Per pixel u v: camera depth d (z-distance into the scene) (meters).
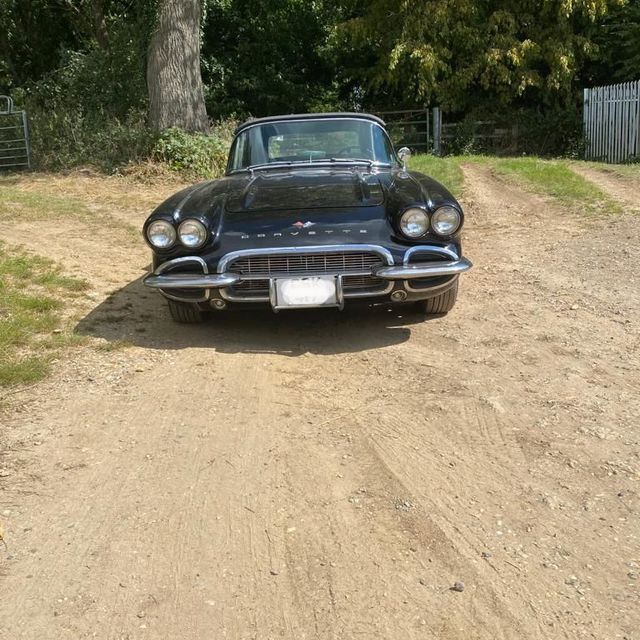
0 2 20.84
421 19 18.80
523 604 2.32
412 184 4.83
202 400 3.84
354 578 2.45
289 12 23.30
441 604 2.32
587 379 4.00
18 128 14.47
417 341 4.69
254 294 4.40
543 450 3.24
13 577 2.48
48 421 3.60
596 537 2.64
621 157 17.22
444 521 2.75
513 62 18.48
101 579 2.47
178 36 14.05
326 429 3.51
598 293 5.66
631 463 3.11
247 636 2.20
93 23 20.25
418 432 3.45
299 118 5.96
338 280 4.32
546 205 9.63
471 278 6.29
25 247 7.61
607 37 19.84
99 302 5.57
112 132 14.06
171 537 2.69
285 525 2.75
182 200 4.73
